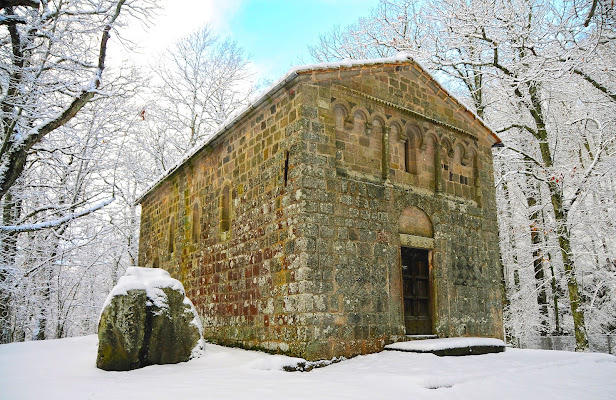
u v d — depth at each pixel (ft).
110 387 23.52
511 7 55.98
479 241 43.96
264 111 37.70
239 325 37.50
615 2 43.14
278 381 24.91
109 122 59.52
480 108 67.87
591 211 58.29
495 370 28.91
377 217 36.01
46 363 31.71
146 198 68.64
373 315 33.91
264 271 35.01
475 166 46.01
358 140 36.60
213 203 45.09
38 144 51.11
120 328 29.17
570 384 26.78
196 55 98.12
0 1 29.32
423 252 39.75
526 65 57.00
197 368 28.86
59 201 61.72
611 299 64.95
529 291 66.59
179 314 31.68
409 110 40.11
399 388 23.52
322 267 31.81
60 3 42.19
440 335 38.24
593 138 65.00
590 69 52.65
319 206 32.76
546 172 55.98
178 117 94.32
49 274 63.77
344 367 29.14
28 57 39.17
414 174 40.50
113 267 86.53
